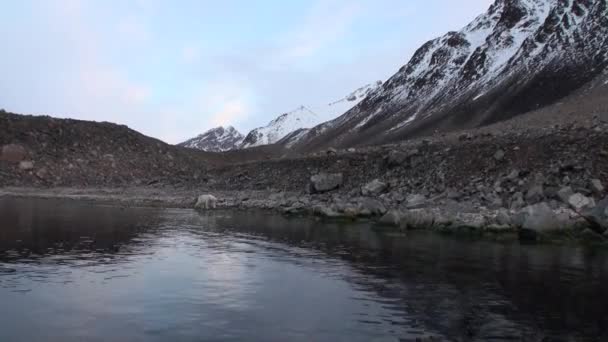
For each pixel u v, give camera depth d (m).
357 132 192.75
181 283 15.95
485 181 37.19
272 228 31.81
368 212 36.69
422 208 33.12
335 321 12.20
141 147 98.06
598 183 30.83
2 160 79.00
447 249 23.30
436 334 11.33
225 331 11.34
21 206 46.69
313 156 61.50
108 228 30.59
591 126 40.59
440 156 44.09
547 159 36.22
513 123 64.94
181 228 31.34
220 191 59.19
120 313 12.56
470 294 14.88
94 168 84.50
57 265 18.41
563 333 11.47
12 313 12.41
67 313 12.50
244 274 17.53
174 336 10.96
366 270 18.39
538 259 20.72
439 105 165.88
